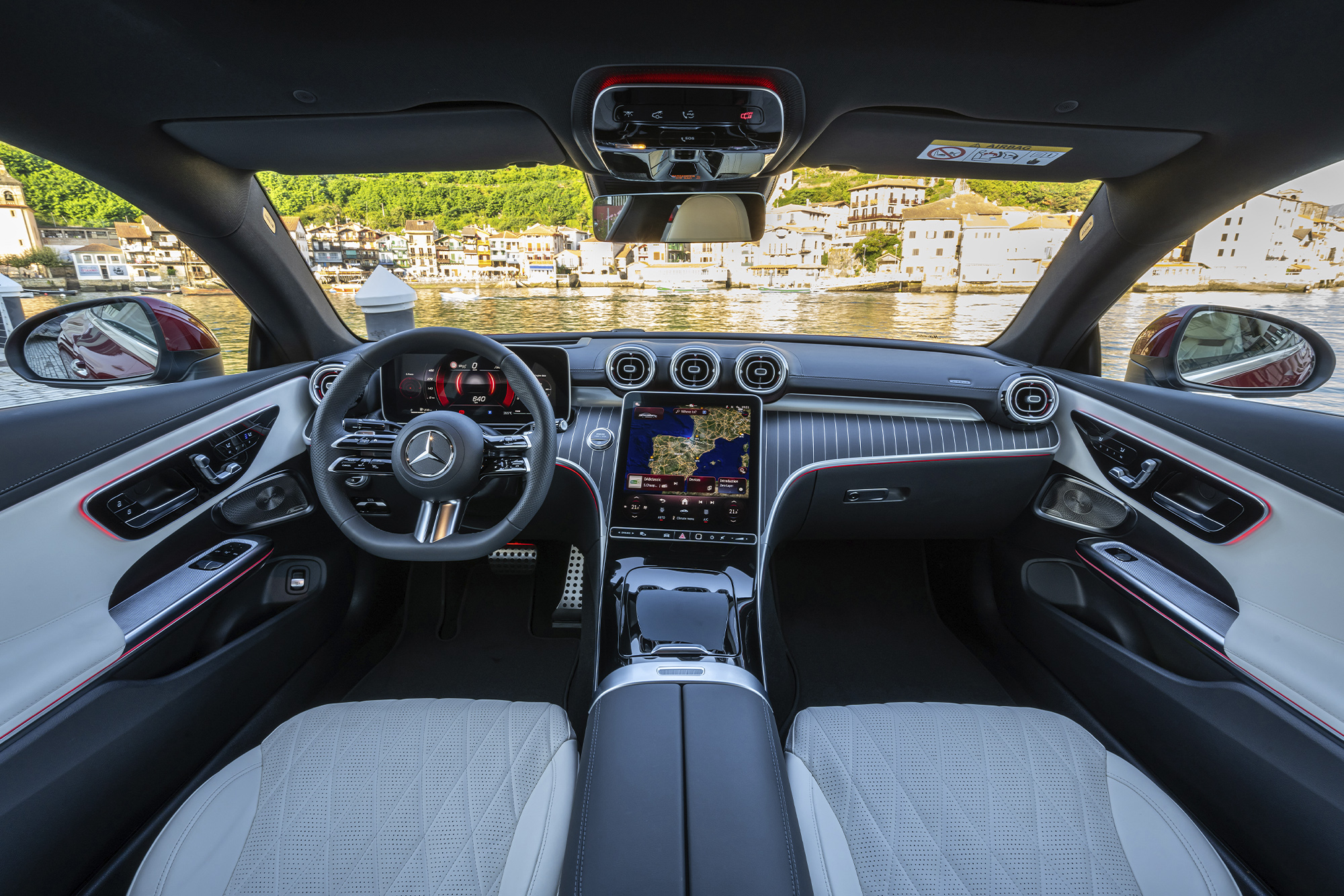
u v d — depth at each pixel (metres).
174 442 1.43
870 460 1.86
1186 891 0.91
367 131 1.36
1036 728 1.19
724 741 1.04
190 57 1.06
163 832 1.00
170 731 1.31
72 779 1.07
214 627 1.52
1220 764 1.27
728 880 0.79
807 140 1.35
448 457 1.21
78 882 1.10
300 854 0.96
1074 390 1.85
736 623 1.53
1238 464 1.36
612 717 1.11
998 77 1.14
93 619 1.21
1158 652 1.51
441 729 1.18
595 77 1.13
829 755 1.14
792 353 2.09
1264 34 1.01
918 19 0.98
